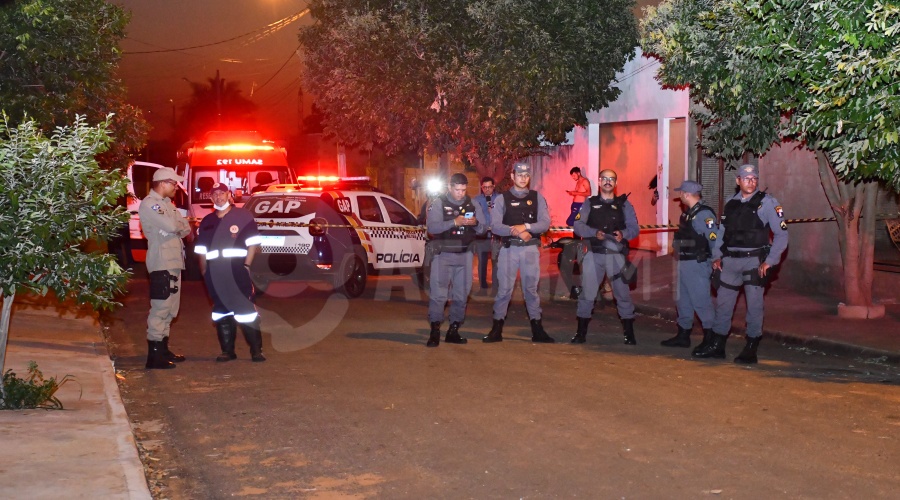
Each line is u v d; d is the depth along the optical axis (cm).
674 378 873
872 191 1209
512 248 1080
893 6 733
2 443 625
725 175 1758
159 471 610
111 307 753
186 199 1975
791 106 993
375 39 1775
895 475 578
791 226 1522
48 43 1118
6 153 691
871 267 1227
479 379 868
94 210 721
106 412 723
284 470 604
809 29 858
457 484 568
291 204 1481
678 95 1819
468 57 1764
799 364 972
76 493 530
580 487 559
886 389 831
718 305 986
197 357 1001
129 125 1360
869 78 778
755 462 604
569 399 782
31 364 769
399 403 776
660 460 610
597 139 2109
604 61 1867
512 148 1809
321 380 873
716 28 1063
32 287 726
